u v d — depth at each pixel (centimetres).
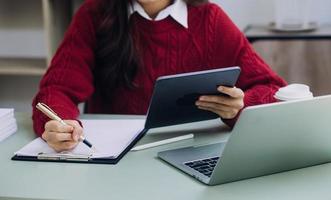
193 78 128
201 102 138
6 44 305
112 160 123
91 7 173
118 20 167
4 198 105
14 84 312
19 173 117
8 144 137
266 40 255
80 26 172
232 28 179
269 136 107
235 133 103
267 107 104
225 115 141
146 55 173
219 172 107
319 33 250
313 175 114
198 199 102
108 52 168
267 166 113
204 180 109
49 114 135
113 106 176
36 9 297
